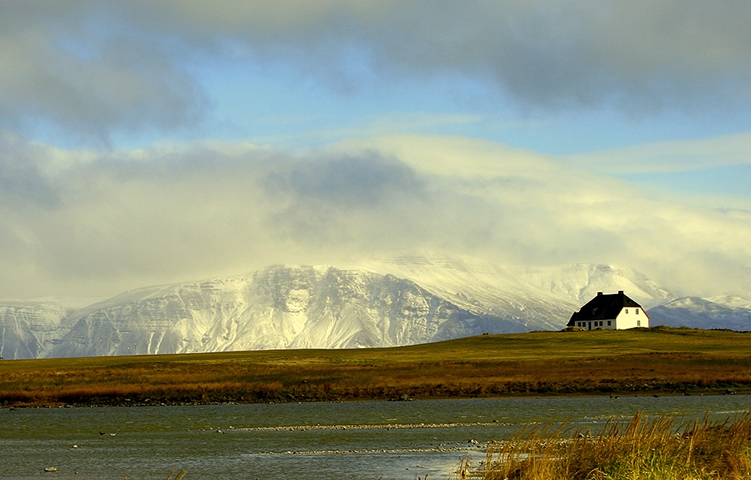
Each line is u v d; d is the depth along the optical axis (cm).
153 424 10600
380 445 8356
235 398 14025
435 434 9156
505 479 5288
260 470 6975
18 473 6969
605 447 5269
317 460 7450
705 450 5472
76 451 8200
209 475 6781
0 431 9975
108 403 13625
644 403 12506
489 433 9181
